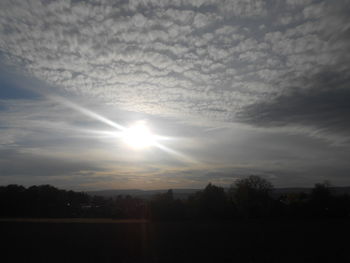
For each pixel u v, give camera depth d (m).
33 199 71.62
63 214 66.25
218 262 21.53
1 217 60.69
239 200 59.97
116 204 80.19
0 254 23.98
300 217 55.28
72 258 22.70
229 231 37.25
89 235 33.84
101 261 21.88
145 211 58.78
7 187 71.81
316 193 57.47
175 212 55.50
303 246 27.22
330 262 21.53
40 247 26.81
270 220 51.97
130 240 30.64
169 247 26.95
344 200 56.78
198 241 30.17
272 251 25.08
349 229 39.09
